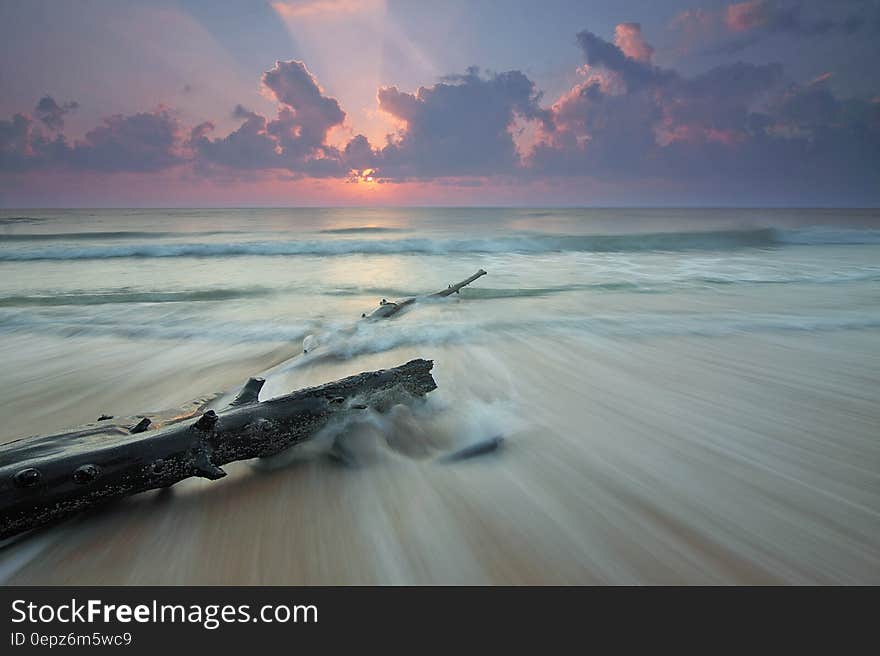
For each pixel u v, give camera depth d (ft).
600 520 7.57
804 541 7.05
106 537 7.03
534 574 6.41
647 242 70.74
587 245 68.69
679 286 34.88
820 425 11.59
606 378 15.30
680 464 9.55
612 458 9.79
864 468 9.38
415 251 62.69
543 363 16.94
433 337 20.27
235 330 21.88
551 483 8.74
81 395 13.98
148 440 7.52
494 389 14.10
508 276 40.37
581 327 22.03
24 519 6.51
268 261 51.75
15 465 6.61
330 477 8.83
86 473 6.79
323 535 7.16
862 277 38.86
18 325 22.57
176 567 6.51
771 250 65.21
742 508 7.93
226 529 7.26
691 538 7.13
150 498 8.04
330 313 25.88
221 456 8.13
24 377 15.57
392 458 9.53
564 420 11.81
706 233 76.59
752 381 15.02
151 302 29.01
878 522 7.53
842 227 95.45
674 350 18.65
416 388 11.71
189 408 11.43
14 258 52.70
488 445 10.27
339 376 15.74
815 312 25.41
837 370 16.15
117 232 93.76
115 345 19.54
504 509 7.88
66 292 31.94
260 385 10.22
